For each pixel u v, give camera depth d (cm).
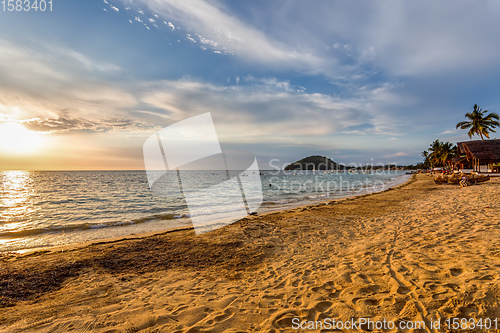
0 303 381
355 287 371
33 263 566
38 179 6022
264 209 1396
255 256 590
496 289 296
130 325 306
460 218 824
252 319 308
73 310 354
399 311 289
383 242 616
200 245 689
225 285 429
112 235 902
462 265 395
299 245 667
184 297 386
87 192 2764
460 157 4378
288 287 402
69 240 846
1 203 1880
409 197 1702
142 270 518
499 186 1891
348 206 1348
